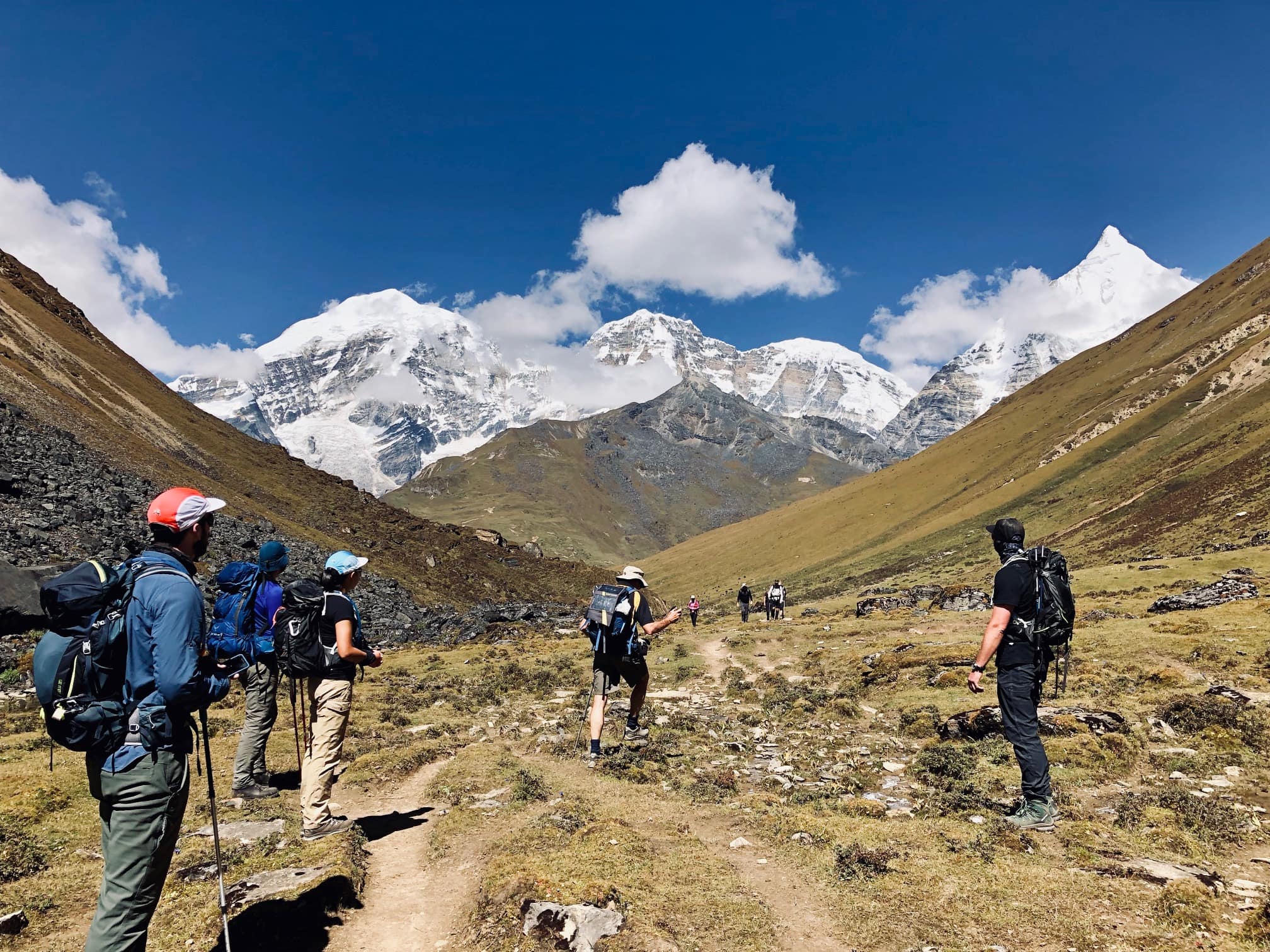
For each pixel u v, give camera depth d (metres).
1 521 35.03
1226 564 45.69
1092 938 5.45
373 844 8.61
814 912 6.36
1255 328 183.38
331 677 8.30
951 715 14.76
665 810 9.73
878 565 170.00
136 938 4.69
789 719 17.52
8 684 20.08
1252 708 13.43
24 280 118.69
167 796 4.76
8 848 7.93
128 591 4.75
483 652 34.94
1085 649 23.17
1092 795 9.74
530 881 6.41
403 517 107.56
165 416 101.81
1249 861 7.31
